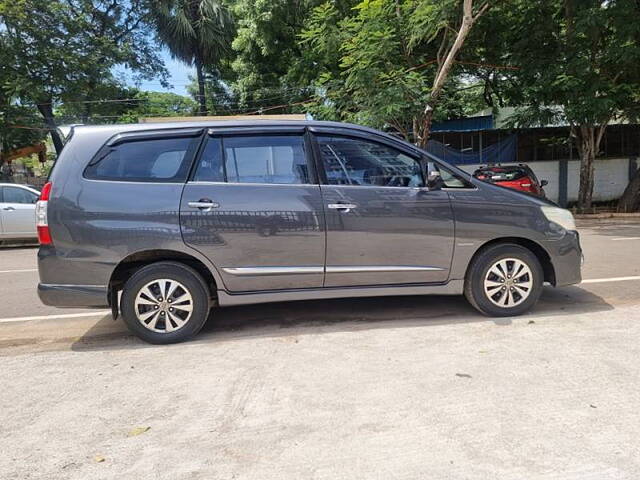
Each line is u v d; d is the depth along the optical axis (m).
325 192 4.56
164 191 4.36
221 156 4.49
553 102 15.07
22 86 16.33
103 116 20.34
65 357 4.23
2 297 6.77
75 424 3.04
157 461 2.62
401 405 3.14
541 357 3.82
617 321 4.65
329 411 3.09
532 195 5.02
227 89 24.45
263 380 3.58
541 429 2.82
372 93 12.87
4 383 3.68
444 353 3.97
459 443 2.70
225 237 4.41
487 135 19.69
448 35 14.19
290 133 4.62
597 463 2.50
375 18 12.49
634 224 13.70
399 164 4.77
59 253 4.27
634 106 14.59
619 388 3.29
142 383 3.60
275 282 4.56
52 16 17.59
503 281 4.85
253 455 2.65
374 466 2.53
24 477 2.51
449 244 4.73
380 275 4.68
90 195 4.29
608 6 12.62
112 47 19.12
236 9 19.31
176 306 4.46
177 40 21.77
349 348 4.16
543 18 14.38
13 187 12.38
